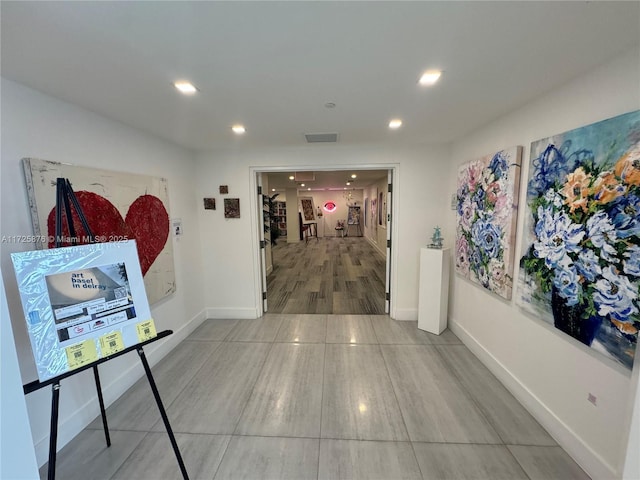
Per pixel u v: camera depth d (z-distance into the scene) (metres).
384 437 1.87
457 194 3.16
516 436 1.86
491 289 2.49
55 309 1.24
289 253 9.09
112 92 1.78
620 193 1.37
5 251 1.55
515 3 1.04
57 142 1.84
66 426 1.86
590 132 1.52
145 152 2.72
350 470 1.64
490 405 2.16
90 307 1.34
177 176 3.27
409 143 3.42
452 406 2.15
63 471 1.66
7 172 1.56
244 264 3.84
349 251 9.30
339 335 3.36
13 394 0.92
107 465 1.70
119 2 0.99
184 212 3.40
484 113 2.28
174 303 3.16
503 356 2.39
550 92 1.83
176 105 2.02
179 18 1.09
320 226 14.02
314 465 1.68
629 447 1.13
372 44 1.31
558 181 1.74
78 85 1.67
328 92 1.85
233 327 3.64
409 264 3.72
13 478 0.93
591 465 1.57
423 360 2.79
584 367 1.61
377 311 4.14
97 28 1.14
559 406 1.80
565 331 1.70
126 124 2.46
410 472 1.63
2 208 1.53
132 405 2.21
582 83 1.60
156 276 2.79
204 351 3.04
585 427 1.61
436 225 3.61
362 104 2.07
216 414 2.10
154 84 1.68
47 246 1.73
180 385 2.46
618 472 1.41
